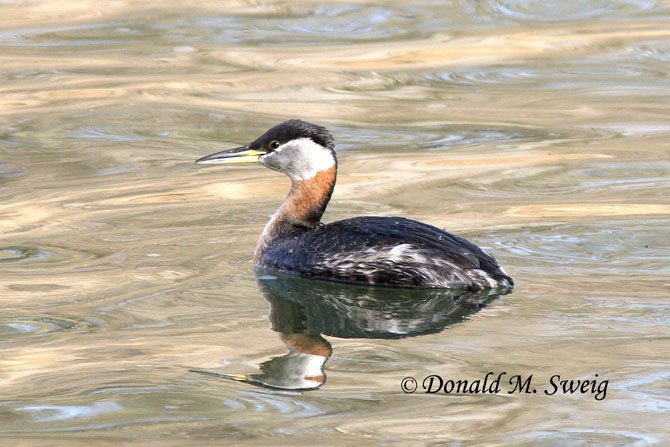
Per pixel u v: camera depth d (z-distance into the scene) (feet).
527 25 90.53
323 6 94.48
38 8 93.91
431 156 64.54
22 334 41.37
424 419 33.96
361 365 38.34
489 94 76.74
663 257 48.08
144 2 95.09
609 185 58.95
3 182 61.67
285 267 47.75
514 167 62.18
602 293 43.98
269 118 71.15
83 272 48.16
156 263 49.29
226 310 44.06
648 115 71.87
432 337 40.68
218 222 54.90
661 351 38.47
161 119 71.31
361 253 45.91
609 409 34.45
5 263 49.37
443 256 44.80
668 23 90.38
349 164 63.16
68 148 66.85
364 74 79.92
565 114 72.43
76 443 32.50
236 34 88.58
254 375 37.52
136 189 60.29
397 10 94.02
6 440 32.68
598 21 91.30
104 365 38.45
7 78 78.64
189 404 35.22
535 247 49.55
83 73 79.82
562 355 38.40
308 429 33.35
